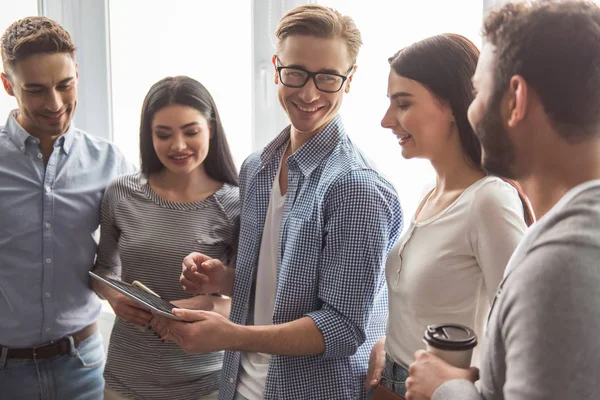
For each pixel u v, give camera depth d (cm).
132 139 240
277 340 123
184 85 159
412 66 112
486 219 105
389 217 126
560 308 62
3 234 172
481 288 110
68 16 245
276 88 193
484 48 75
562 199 68
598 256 63
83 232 179
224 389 146
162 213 164
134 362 161
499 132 74
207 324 120
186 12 216
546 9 68
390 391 109
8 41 162
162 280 161
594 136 68
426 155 115
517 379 65
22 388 175
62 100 167
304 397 129
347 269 123
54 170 176
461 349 86
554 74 67
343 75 128
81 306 182
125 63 236
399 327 118
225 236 165
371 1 165
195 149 159
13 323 173
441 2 153
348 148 131
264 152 145
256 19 193
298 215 130
